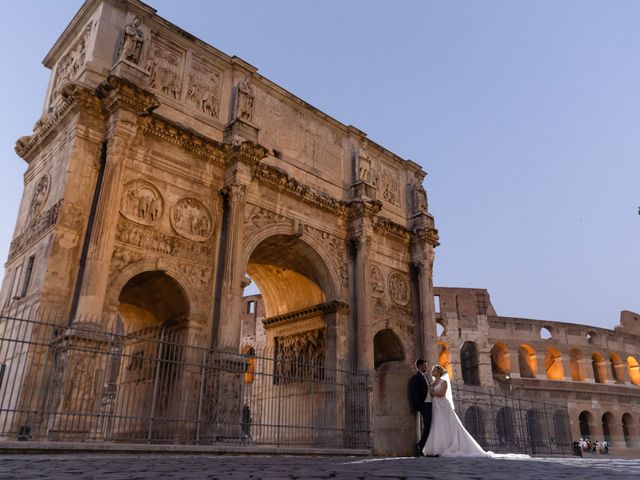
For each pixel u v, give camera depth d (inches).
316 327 1251.2
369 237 1293.1
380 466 357.7
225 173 1073.5
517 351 2468.0
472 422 1390.3
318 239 1227.2
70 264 842.8
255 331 2342.5
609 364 2674.7
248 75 1192.8
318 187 1275.8
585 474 267.0
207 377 893.2
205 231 1016.2
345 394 1086.4
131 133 908.6
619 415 2532.0
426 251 1440.7
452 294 2479.1
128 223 911.0
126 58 948.0
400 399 538.3
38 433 697.0
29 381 758.5
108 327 824.9
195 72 1112.8
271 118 1229.1
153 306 1040.2
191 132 1019.3
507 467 334.6
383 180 1482.5
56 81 1129.4
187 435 848.3
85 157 900.6
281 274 1378.0
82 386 727.1
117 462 433.4
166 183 983.0
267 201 1144.8
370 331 1209.4
